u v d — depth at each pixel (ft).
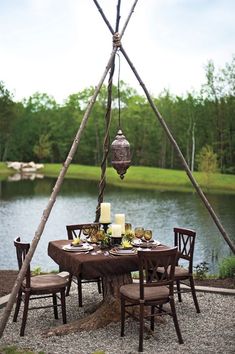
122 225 19.19
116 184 116.37
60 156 202.39
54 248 19.11
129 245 17.94
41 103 217.56
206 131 139.23
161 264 16.17
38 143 199.21
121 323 16.65
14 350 15.23
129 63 19.71
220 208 72.54
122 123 173.68
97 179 135.74
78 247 18.34
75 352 15.31
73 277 22.13
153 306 16.99
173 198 86.43
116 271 17.03
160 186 110.93
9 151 203.51
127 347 15.75
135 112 173.78
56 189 17.12
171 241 49.14
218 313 19.17
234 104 122.42
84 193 97.19
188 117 143.74
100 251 18.01
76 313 19.34
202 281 24.32
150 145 170.40
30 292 16.97
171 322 18.17
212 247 46.32
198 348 15.60
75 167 163.02
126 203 79.77
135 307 18.29
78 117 192.13
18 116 202.59
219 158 129.08
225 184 105.91
